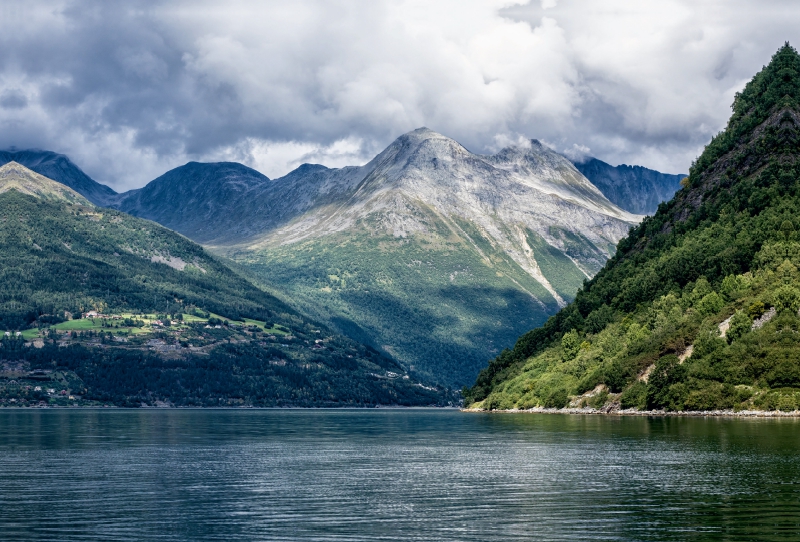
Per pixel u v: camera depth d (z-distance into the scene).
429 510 76.25
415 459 119.31
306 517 73.38
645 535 65.50
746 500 79.31
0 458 122.81
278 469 107.69
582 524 69.56
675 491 84.75
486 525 69.56
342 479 97.12
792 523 69.25
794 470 98.25
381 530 67.94
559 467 105.44
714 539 64.06
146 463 115.56
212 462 116.62
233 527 69.38
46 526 70.31
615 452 121.25
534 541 63.94
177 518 73.31
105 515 74.75
